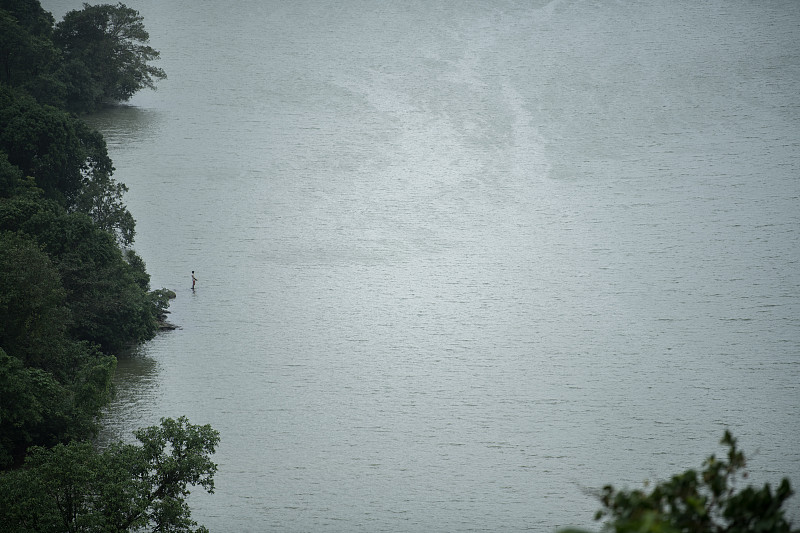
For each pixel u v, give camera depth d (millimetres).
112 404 142750
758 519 27219
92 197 186125
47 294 125375
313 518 117000
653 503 27547
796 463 135250
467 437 141125
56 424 116938
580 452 137125
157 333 173000
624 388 159250
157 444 98750
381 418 146125
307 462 131500
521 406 151750
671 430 144625
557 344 176500
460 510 120438
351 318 185500
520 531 115812
